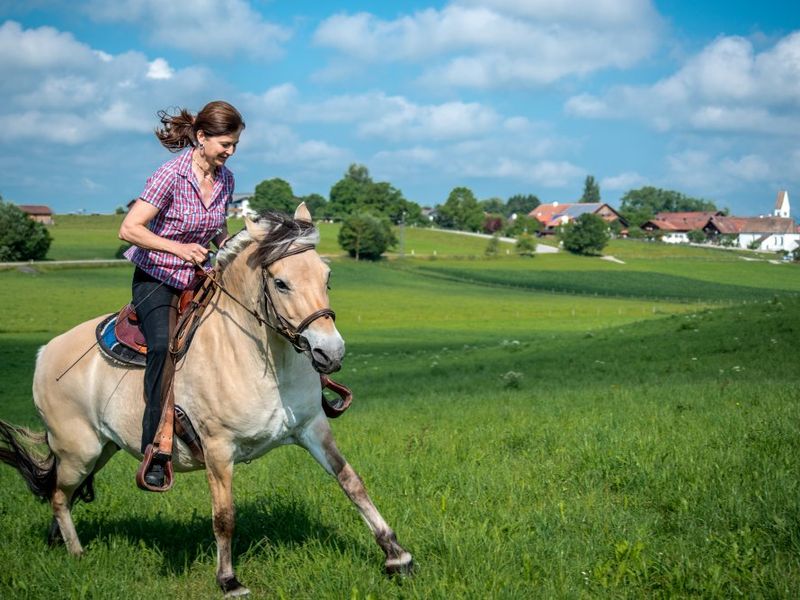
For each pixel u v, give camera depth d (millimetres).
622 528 5754
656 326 31984
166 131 5750
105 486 8758
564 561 5184
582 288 113000
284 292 5023
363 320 69812
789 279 128125
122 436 6062
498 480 7340
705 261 152375
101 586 5457
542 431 9773
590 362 25906
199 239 5938
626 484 7039
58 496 6551
